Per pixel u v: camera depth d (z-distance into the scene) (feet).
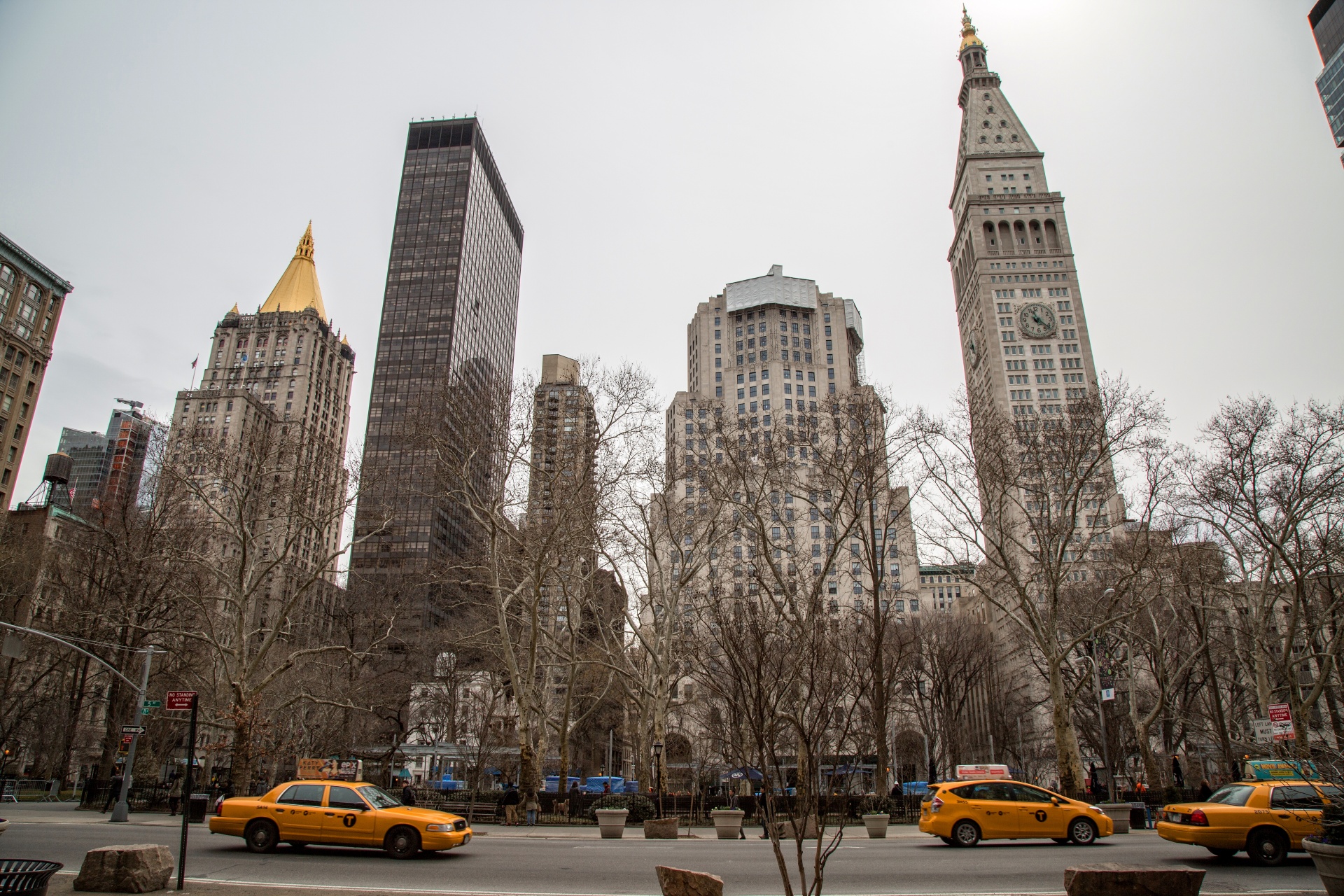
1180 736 166.30
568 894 41.83
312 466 130.00
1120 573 134.31
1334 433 109.29
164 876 41.34
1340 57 302.45
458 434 126.62
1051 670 111.55
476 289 481.05
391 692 166.71
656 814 105.81
